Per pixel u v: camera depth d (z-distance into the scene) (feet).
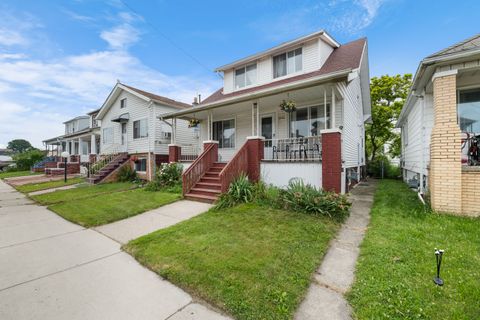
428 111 21.13
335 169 20.47
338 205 16.42
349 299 7.67
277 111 31.22
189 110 33.35
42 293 8.45
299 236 12.89
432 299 7.13
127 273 9.87
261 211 17.70
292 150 26.99
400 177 47.88
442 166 15.76
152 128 44.62
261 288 8.10
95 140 68.64
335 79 20.33
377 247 11.00
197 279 8.82
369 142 65.92
